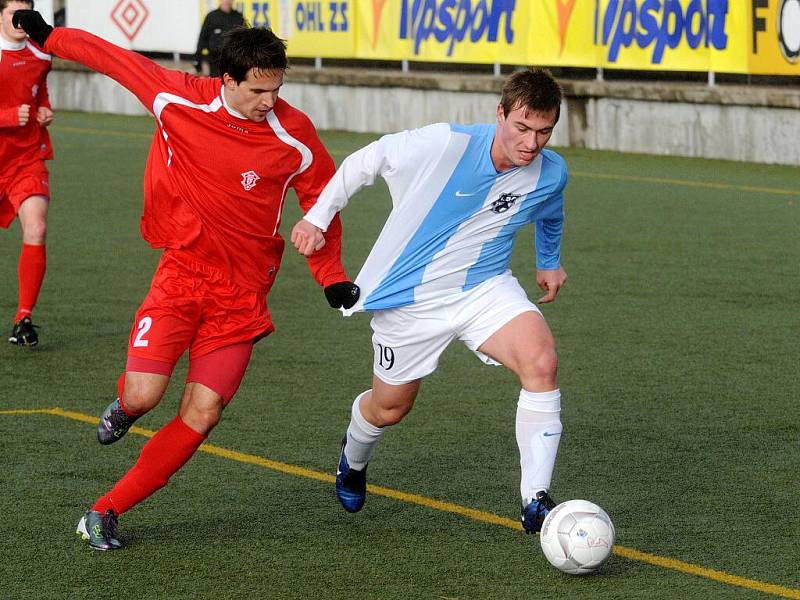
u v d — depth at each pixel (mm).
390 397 13961
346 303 13570
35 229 22750
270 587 12570
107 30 68625
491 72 57062
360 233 35281
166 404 19609
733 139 47188
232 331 13578
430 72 57844
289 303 26766
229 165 13242
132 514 14727
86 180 45469
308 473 16281
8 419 18562
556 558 12664
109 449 17172
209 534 14078
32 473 16109
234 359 13633
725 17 46156
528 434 13250
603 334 23859
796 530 14172
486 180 13070
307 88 61000
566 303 26469
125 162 50406
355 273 29953
